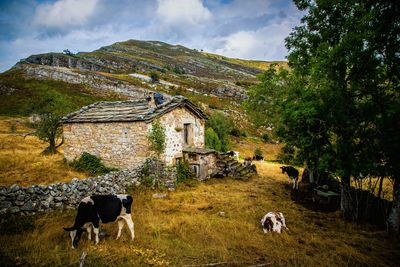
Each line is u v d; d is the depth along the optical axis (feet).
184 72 448.65
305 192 55.31
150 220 31.99
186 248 25.12
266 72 71.00
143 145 53.31
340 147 35.78
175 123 59.93
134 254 23.18
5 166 55.16
